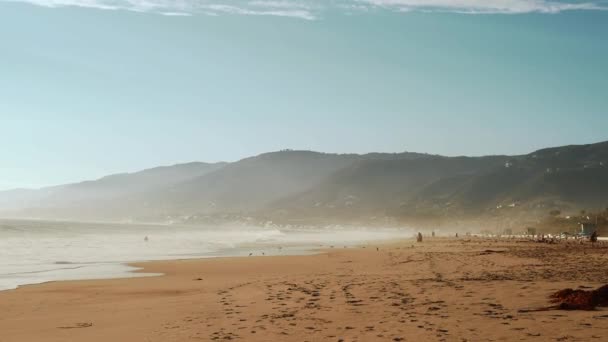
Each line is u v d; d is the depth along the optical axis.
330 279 22.62
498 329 10.75
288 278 24.30
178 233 145.25
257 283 22.20
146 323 13.56
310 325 12.30
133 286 23.52
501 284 18.16
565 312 12.36
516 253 39.66
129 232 130.00
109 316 15.12
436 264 30.08
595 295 13.36
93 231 120.88
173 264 37.56
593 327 10.55
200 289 21.42
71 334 12.54
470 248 51.69
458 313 12.80
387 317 12.77
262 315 13.94
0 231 87.00
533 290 16.16
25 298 19.88
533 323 11.16
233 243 87.44
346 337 10.84
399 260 35.75
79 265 37.06
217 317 13.92
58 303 18.53
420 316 12.66
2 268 34.38
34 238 75.19
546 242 67.12
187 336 11.63
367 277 23.06
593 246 52.84
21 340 12.00
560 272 22.58
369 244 84.25
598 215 132.62
